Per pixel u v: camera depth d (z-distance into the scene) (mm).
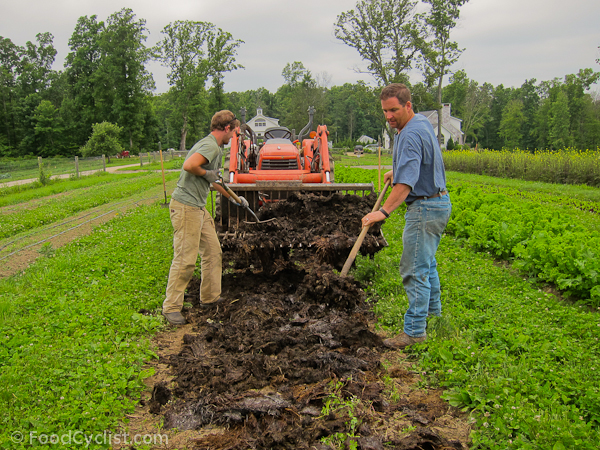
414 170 4000
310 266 5758
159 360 4160
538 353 3865
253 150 9914
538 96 100562
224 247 5734
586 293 5645
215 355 4164
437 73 47094
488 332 4332
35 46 76875
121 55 63000
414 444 2949
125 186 19641
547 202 13930
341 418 3219
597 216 11305
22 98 69688
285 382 3736
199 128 70562
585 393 3297
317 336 4340
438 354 3963
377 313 5164
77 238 9414
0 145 67562
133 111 63969
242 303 5234
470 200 10727
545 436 2832
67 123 67812
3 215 12562
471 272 6492
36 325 4684
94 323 4719
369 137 111250
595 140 74188
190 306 5480
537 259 6406
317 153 9094
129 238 8641
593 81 77562
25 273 6883
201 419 3305
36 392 3424
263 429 3172
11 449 2840
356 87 48344
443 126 78062
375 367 3971
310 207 6020
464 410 3301
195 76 66312
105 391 3424
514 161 22953
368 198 6129
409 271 4293
